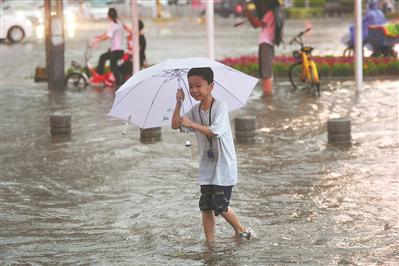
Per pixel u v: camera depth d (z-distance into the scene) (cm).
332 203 2209
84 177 2608
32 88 4956
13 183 2545
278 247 1842
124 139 3234
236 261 1755
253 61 5334
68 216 2172
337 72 5134
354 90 4519
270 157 2842
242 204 2222
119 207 2244
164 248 1872
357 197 2262
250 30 10294
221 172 1761
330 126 3044
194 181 2523
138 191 2414
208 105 1759
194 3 14562
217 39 8694
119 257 1819
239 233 1877
